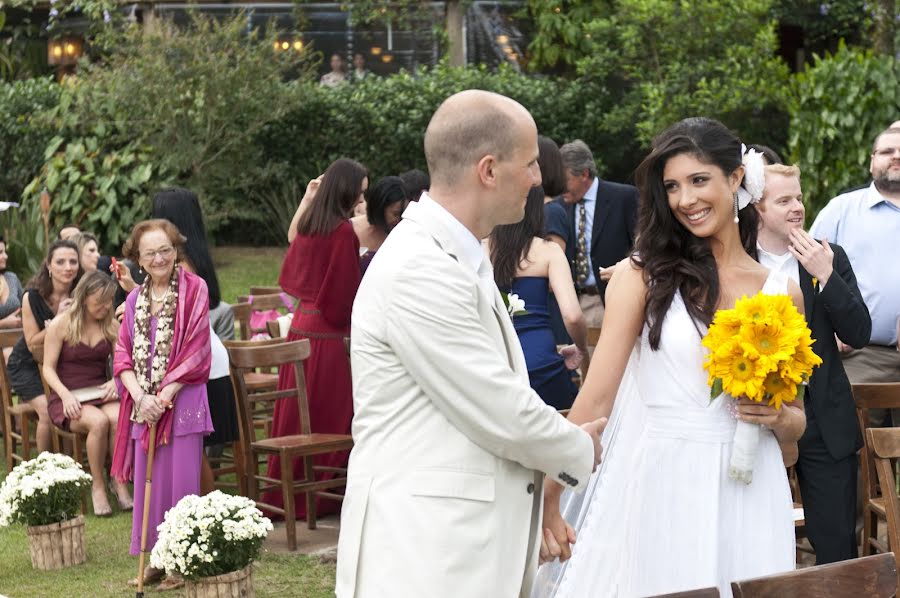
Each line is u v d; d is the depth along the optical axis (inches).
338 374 250.5
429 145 100.1
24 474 218.8
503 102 99.6
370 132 598.9
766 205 166.2
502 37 648.4
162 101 548.4
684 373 120.6
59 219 552.1
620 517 132.0
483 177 98.5
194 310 202.8
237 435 224.5
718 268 123.6
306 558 216.2
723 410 120.1
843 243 220.7
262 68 564.4
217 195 593.6
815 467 164.6
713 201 119.0
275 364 236.2
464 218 99.7
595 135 605.0
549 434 96.9
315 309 251.1
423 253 96.9
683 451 120.8
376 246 263.4
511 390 95.5
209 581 178.9
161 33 557.6
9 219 474.9
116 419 253.1
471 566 96.3
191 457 201.9
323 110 597.6
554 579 143.6
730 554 119.9
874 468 191.5
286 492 221.8
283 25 644.1
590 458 100.2
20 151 581.6
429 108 586.9
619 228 278.4
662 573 121.2
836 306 160.1
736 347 114.7
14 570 214.5
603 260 278.8
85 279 260.1
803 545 206.5
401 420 98.1
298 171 608.4
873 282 215.2
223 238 629.0
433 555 95.7
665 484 121.3
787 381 115.0
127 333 204.1
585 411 122.6
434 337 95.2
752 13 549.3
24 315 271.7
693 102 538.3
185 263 222.5
